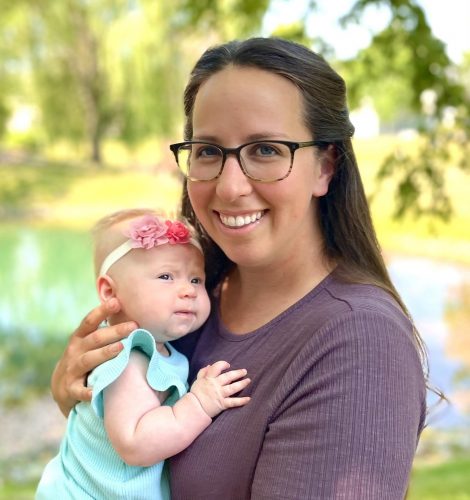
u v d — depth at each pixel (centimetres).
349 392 127
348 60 474
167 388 154
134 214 184
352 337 131
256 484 132
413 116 474
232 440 141
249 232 147
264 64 144
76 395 161
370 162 935
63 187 2089
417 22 429
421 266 1348
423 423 146
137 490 150
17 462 696
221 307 174
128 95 1848
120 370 149
